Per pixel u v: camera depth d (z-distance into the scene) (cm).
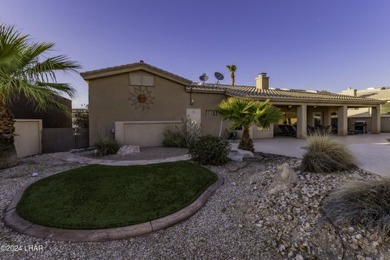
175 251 309
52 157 895
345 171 539
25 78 650
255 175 576
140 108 1311
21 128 906
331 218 346
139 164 728
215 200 468
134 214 390
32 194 467
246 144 880
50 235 329
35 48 670
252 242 328
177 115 1416
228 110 839
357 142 1281
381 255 280
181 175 595
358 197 349
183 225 374
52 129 1094
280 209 396
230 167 685
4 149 684
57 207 411
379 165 616
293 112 2150
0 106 674
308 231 335
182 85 1430
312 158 551
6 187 513
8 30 579
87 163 764
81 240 322
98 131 1208
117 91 1257
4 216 385
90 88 1209
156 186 519
